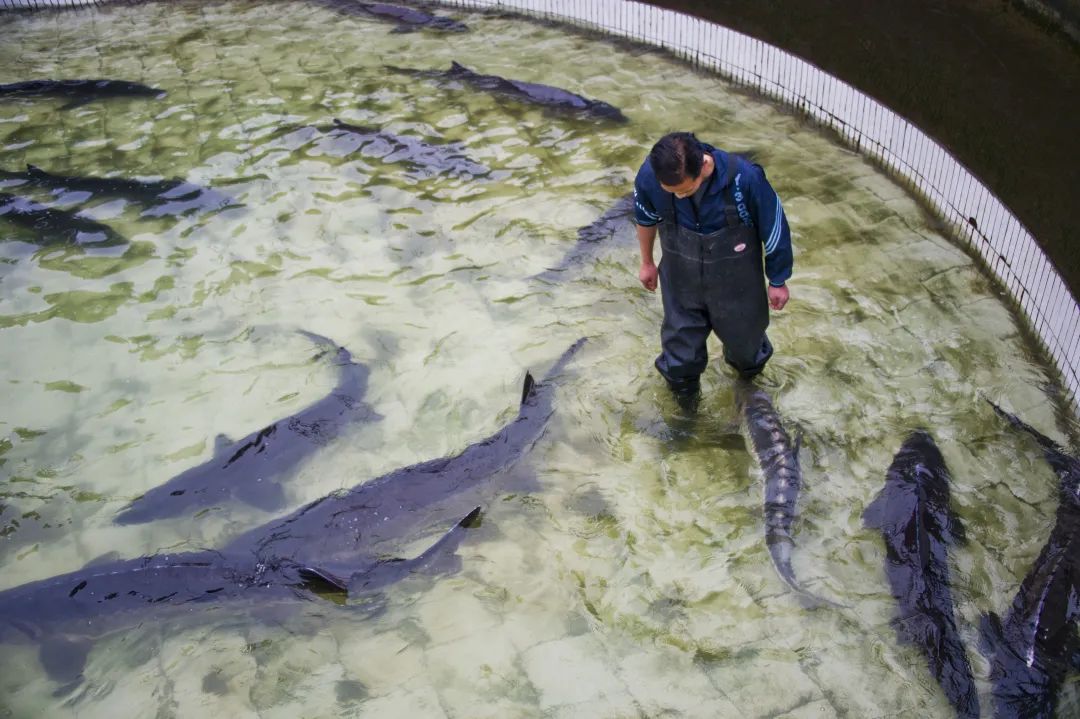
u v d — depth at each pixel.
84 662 3.69
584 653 3.60
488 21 9.62
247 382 5.08
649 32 8.70
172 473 4.56
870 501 4.14
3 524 4.30
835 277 5.55
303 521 4.09
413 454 4.58
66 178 6.95
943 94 6.16
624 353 5.11
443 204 6.49
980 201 5.59
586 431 4.61
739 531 4.05
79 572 3.86
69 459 4.65
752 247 4.09
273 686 3.56
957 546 3.90
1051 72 5.41
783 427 4.48
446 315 5.49
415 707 3.44
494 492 4.29
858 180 6.50
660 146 3.70
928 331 5.13
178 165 7.13
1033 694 3.33
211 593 3.84
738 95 7.80
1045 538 3.94
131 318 5.58
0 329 5.51
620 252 5.91
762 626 3.65
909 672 3.44
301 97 8.09
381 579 3.92
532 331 5.32
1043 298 4.93
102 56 9.20
